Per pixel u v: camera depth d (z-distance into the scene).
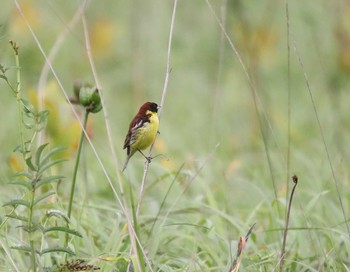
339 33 16.64
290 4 17.53
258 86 15.35
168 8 18.38
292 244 8.71
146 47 17.66
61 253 8.01
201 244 8.60
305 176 11.27
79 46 18.39
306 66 17.19
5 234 7.73
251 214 9.41
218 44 17.56
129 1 19.30
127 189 10.82
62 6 18.98
